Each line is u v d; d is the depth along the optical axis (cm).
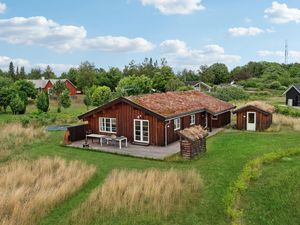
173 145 2428
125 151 2230
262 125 2981
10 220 1105
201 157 2014
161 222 1138
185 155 1981
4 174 1581
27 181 1488
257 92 7581
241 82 9612
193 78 11800
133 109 2492
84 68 8725
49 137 2748
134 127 2506
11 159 1975
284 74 10494
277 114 3706
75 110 5303
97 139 2670
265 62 12744
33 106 6016
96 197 1306
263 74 11169
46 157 1972
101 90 5756
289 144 2256
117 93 5738
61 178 1533
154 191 1338
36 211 1191
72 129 2595
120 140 2350
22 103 4928
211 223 1134
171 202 1276
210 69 11938
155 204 1247
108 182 1452
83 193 1416
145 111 2414
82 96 7719
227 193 1345
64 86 6919
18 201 1227
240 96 6094
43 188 1394
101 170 1766
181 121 2661
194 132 2047
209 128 3012
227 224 1127
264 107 3100
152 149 2298
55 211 1232
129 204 1252
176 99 2947
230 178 1559
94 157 2084
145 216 1176
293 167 1700
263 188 1426
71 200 1334
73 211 1212
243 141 2428
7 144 2353
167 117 2356
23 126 3188
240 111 3075
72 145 2442
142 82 6462
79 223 1130
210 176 1600
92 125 2717
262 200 1316
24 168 1695
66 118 3938
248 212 1226
